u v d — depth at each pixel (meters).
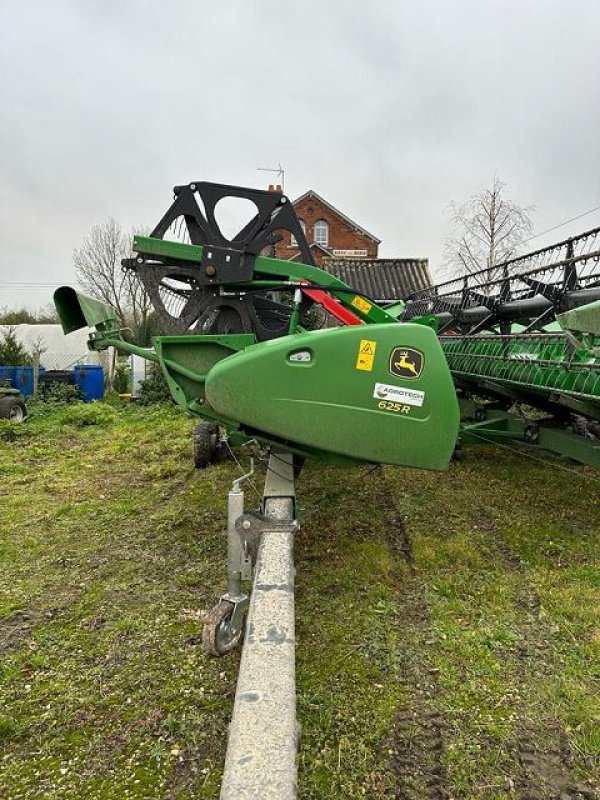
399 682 2.72
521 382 4.59
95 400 15.59
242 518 2.70
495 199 26.56
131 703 2.62
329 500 5.45
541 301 5.46
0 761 2.31
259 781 1.17
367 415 3.12
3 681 2.80
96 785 2.18
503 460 7.00
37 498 5.98
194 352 3.89
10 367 15.20
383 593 3.59
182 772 2.23
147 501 5.75
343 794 2.10
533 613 3.37
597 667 2.81
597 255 4.34
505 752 2.29
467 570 3.93
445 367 3.17
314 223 35.00
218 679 2.76
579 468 6.63
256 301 5.02
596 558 4.11
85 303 4.04
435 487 5.85
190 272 4.04
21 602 3.60
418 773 2.19
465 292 7.56
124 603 3.57
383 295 18.58
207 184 4.00
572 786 2.12
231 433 4.35
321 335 3.10
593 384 3.63
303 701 2.57
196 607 3.50
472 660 2.88
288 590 2.04
